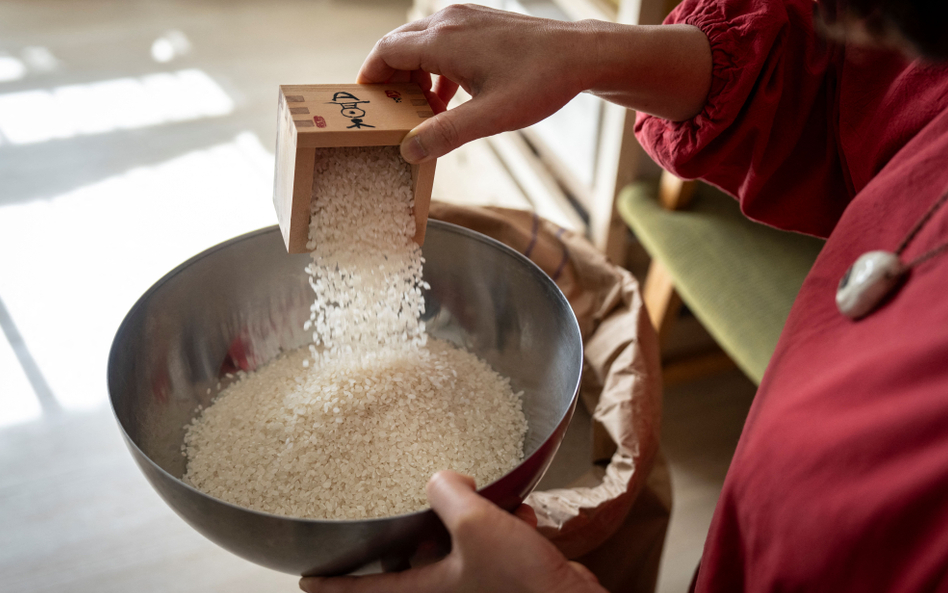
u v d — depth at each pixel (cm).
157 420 66
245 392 71
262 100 190
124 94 188
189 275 66
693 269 90
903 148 47
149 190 156
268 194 158
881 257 45
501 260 69
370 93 59
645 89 58
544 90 55
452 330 76
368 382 67
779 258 88
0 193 151
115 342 60
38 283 130
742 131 58
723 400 117
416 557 53
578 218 120
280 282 73
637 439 68
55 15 226
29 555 91
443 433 67
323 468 63
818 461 43
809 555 43
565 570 47
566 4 110
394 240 63
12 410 108
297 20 232
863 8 42
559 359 66
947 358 41
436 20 57
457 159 163
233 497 62
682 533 97
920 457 41
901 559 41
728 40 56
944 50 41
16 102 181
